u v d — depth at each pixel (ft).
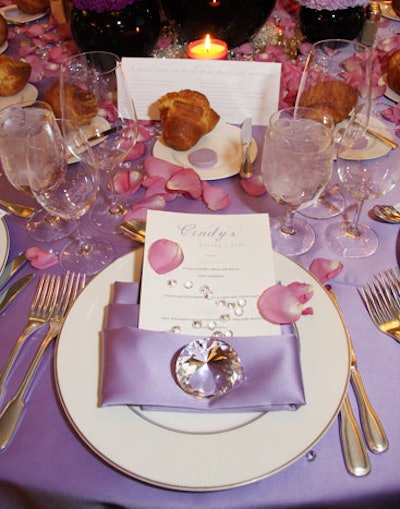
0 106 3.27
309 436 1.53
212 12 3.43
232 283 1.88
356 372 1.78
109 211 2.56
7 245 2.25
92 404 1.62
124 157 2.61
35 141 2.12
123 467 1.47
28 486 1.55
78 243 2.37
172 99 2.84
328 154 1.99
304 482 1.51
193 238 2.00
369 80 2.69
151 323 1.78
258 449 1.50
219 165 2.76
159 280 1.88
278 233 2.36
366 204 2.50
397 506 1.56
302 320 1.85
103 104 2.65
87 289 1.97
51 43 4.09
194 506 1.48
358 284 2.11
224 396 1.60
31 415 1.70
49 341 1.91
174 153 2.85
